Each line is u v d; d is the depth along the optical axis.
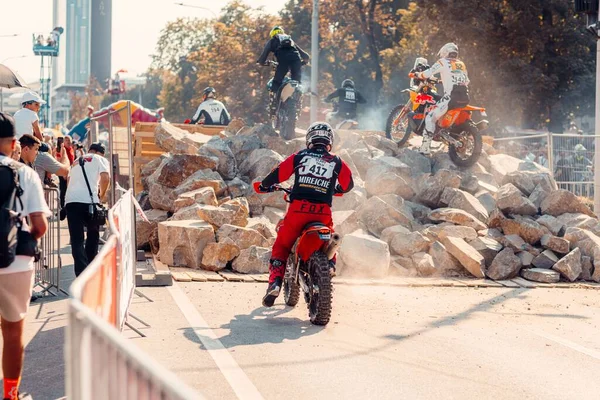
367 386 6.00
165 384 2.27
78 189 9.85
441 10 39.78
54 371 6.22
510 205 12.99
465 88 14.52
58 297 9.47
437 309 9.23
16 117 11.39
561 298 10.30
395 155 15.52
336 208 12.70
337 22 51.84
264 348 7.05
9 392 5.16
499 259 11.70
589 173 16.70
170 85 88.38
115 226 5.54
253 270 11.11
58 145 17.67
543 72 41.22
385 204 12.53
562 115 45.00
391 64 54.19
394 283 10.77
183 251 11.32
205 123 17.78
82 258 9.88
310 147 8.32
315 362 6.64
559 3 39.78
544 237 12.38
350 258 11.21
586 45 41.72
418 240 11.82
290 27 58.72
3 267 4.93
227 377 6.08
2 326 5.15
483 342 7.62
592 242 12.18
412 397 5.77
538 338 7.90
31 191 5.09
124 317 6.43
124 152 19.97
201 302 9.05
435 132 14.79
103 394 2.72
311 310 8.12
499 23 39.78
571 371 6.67
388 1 51.06
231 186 13.23
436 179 13.38
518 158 17.48
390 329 8.05
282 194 13.21
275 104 15.76
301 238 8.05
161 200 12.94
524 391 6.04
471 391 5.98
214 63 59.62
